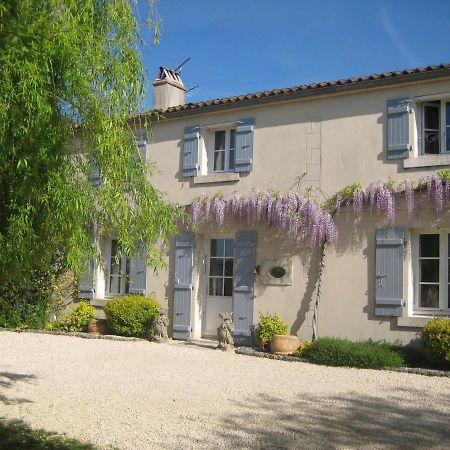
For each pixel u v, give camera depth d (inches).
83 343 426.6
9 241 168.1
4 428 209.0
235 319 422.6
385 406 249.0
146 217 211.0
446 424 221.8
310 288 395.9
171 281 462.6
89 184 193.3
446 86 359.6
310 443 197.3
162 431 209.8
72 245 181.3
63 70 186.2
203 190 451.5
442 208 350.3
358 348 341.7
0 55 168.7
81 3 203.9
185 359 362.6
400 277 362.0
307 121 409.4
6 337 451.2
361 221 380.8
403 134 370.3
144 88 217.9
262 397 264.8
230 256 447.2
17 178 172.6
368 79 378.0
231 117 444.5
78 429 211.2
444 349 317.7
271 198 410.0
